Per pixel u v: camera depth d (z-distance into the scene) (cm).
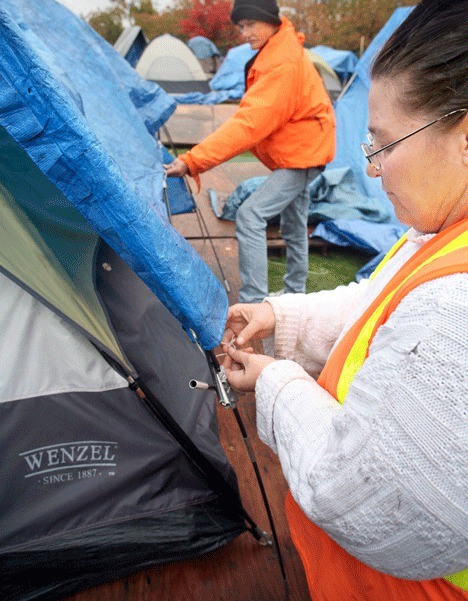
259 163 551
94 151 69
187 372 168
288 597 135
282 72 209
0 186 99
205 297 87
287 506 83
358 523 49
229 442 183
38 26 220
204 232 363
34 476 122
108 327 132
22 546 121
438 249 52
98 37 266
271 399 68
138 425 131
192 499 139
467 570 55
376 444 45
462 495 42
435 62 44
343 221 360
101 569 131
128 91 280
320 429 60
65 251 119
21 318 115
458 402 41
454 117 45
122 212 74
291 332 95
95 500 127
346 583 70
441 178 50
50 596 128
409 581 60
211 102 925
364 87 470
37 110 66
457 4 44
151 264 78
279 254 358
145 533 132
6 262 104
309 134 231
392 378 45
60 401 123
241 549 146
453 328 42
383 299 60
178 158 229
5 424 119
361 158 454
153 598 132
